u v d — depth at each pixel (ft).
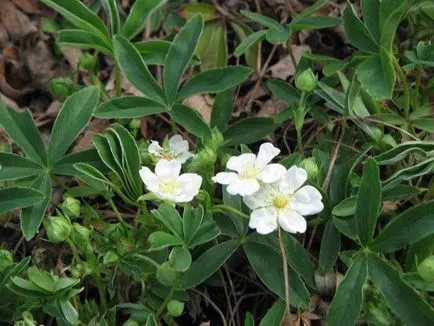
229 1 1.07
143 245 0.76
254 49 1.02
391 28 0.76
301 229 0.67
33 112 1.04
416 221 0.67
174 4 1.05
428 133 0.86
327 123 0.85
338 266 0.78
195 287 0.79
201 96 0.98
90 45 0.88
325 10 1.05
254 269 0.72
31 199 0.74
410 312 0.65
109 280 0.77
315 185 0.74
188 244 0.70
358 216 0.68
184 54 0.83
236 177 0.70
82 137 0.96
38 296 0.69
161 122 0.97
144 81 0.82
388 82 0.77
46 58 1.06
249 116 0.97
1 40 1.08
